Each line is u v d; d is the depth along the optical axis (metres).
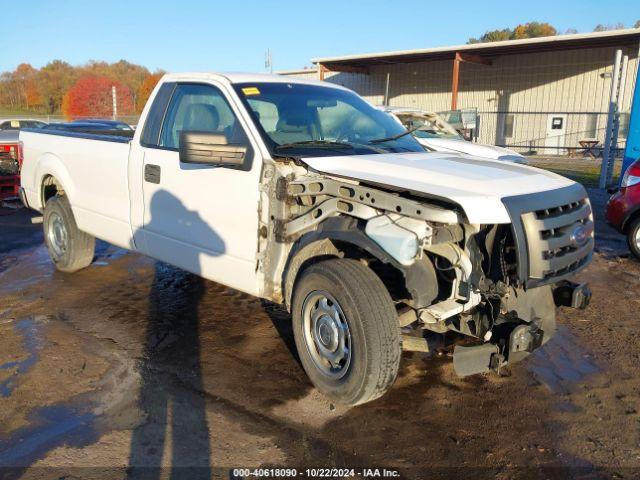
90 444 3.38
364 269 3.65
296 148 4.21
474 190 3.45
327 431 3.55
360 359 3.52
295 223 3.94
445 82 30.16
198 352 4.63
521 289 3.82
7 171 11.23
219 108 4.63
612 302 5.95
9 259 7.39
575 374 4.34
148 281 6.43
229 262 4.43
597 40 22.95
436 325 3.97
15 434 3.48
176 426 3.58
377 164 3.91
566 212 3.71
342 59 28.36
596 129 25.69
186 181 4.68
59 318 5.32
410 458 3.30
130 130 7.43
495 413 3.78
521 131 27.92
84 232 6.36
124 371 4.29
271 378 4.21
